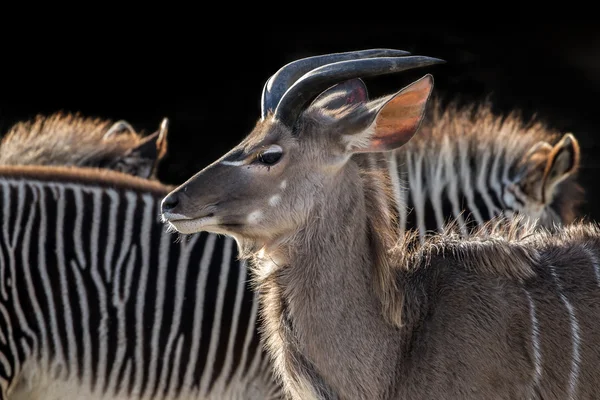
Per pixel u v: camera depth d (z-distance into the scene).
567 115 38.22
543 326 13.52
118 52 40.91
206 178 13.56
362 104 13.89
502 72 39.38
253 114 40.16
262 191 13.56
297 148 13.61
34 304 16.56
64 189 17.09
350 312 13.64
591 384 13.53
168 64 41.03
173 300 16.95
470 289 13.71
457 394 13.30
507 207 19.14
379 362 13.62
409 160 19.25
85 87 40.25
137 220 17.19
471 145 19.42
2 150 20.52
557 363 13.45
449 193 19.12
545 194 19.12
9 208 16.73
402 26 40.94
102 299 16.80
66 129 21.28
